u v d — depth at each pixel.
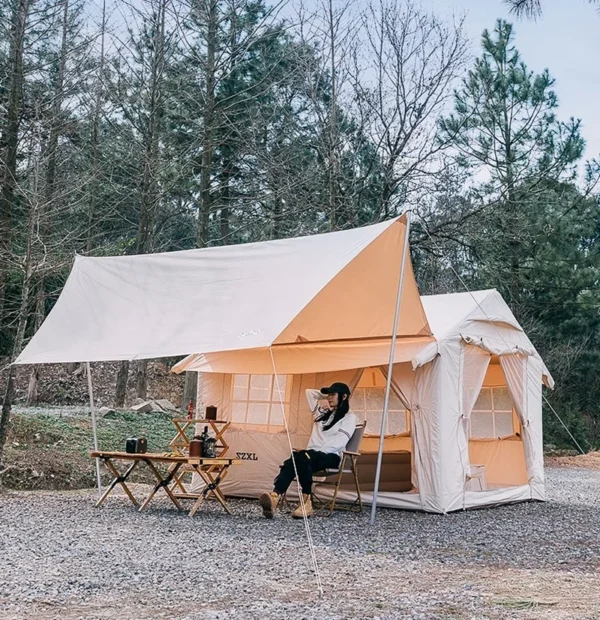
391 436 10.60
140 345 7.16
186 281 8.02
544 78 21.89
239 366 9.19
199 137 17.34
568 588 4.72
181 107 18.80
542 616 3.99
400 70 17.52
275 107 19.05
